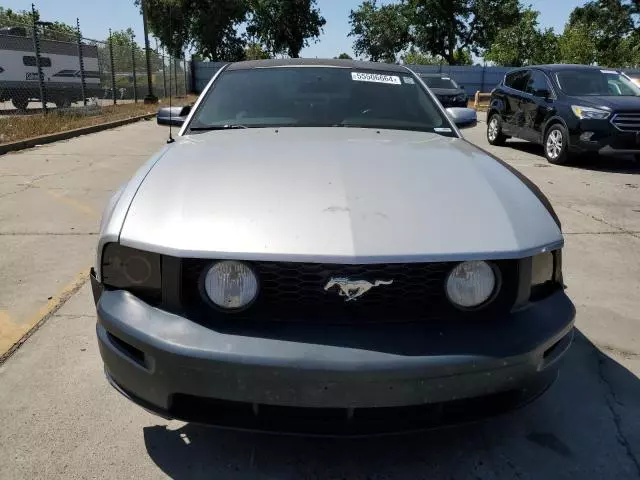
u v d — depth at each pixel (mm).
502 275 1965
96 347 2963
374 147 2643
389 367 1758
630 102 8719
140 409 2467
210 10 41719
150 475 2092
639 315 3551
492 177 2385
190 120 3180
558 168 8992
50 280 3840
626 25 41312
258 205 2021
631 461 2225
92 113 15773
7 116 13492
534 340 1910
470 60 55250
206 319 1879
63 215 5418
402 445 2293
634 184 7766
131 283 1983
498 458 2229
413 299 1909
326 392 1773
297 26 46531
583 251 4785
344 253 1833
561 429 2410
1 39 15805
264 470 2137
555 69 10070
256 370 1764
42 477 2059
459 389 1831
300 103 3311
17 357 2848
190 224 1945
